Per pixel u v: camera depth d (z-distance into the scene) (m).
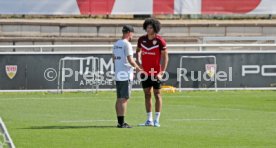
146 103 45.72
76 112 53.56
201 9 83.88
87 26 87.88
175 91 71.25
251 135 41.31
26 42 84.69
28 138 39.75
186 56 71.56
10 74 69.56
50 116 50.88
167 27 89.00
